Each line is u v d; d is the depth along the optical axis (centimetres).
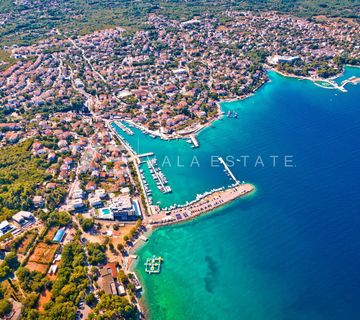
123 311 19612
